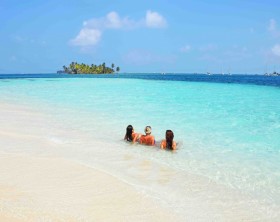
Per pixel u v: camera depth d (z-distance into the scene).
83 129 13.76
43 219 5.34
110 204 6.18
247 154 10.37
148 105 21.91
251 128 14.47
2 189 6.49
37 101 23.88
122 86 43.56
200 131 13.73
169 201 6.59
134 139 11.66
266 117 17.48
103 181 7.29
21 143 10.68
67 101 24.00
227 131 13.80
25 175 7.39
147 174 8.27
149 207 6.20
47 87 40.81
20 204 5.83
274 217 6.10
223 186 7.60
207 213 6.17
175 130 13.88
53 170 7.85
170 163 9.32
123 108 20.30
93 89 37.16
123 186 7.08
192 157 9.98
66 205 5.96
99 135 12.70
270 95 30.55
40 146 10.45
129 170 8.53
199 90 36.47
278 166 9.14
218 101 24.91
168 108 20.52
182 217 5.92
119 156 9.87
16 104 21.72
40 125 14.34
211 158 9.89
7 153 9.22
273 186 7.65
